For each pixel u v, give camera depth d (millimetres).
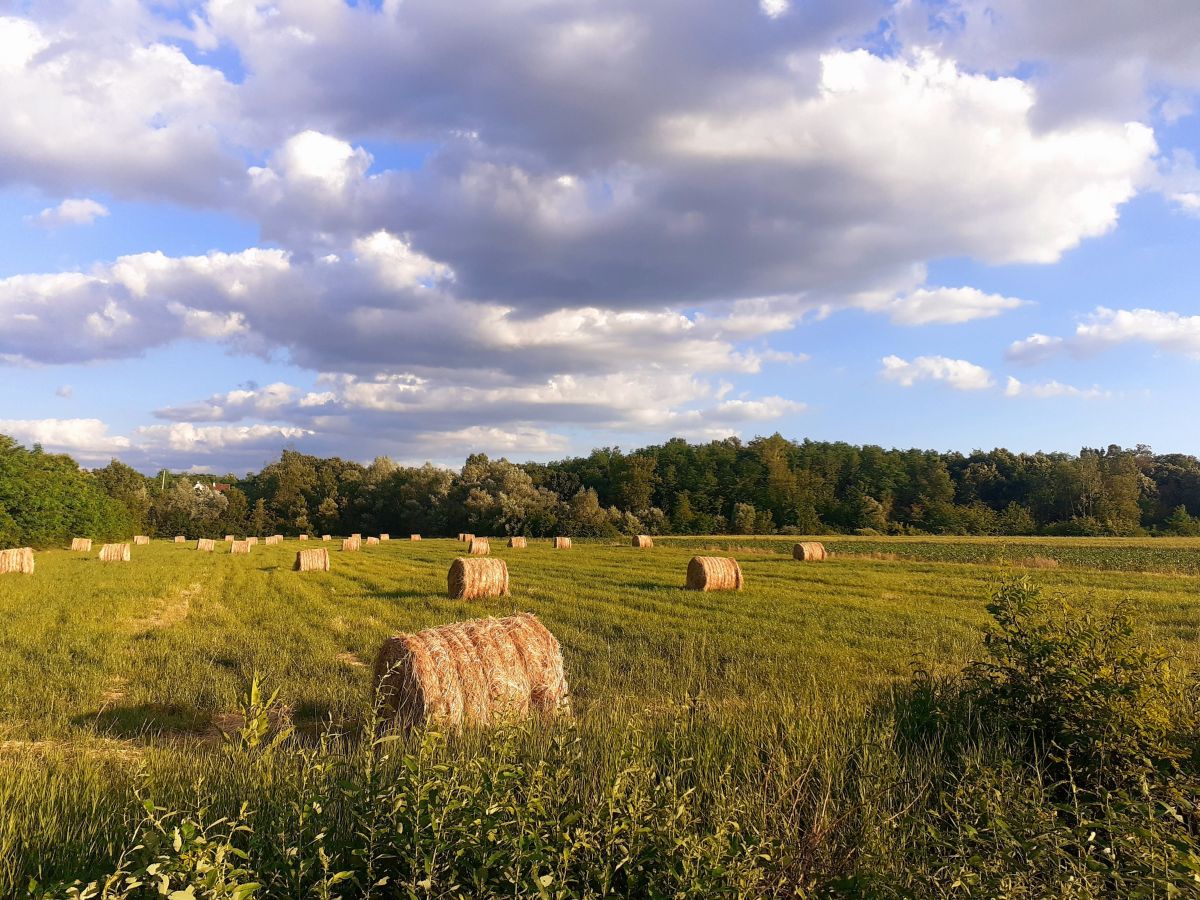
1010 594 6836
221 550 49156
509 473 89938
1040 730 6023
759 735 5742
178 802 4465
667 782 4180
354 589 21906
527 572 27656
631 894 3561
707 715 6352
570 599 19047
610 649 11500
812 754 5266
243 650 12000
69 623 14492
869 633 13742
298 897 3250
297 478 103438
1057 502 102875
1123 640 6117
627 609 17047
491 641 8312
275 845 3621
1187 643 12070
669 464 114625
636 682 9750
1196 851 3637
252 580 25000
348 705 8742
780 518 101125
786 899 3717
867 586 22625
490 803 3631
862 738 5773
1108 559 38531
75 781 5203
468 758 4750
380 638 13227
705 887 3295
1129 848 3648
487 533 82000
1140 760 5254
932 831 4020
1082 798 5219
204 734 7891
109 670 10500
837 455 121688
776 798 4551
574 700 8859
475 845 3404
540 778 4047
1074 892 3344
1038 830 3812
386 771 4363
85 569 29641
